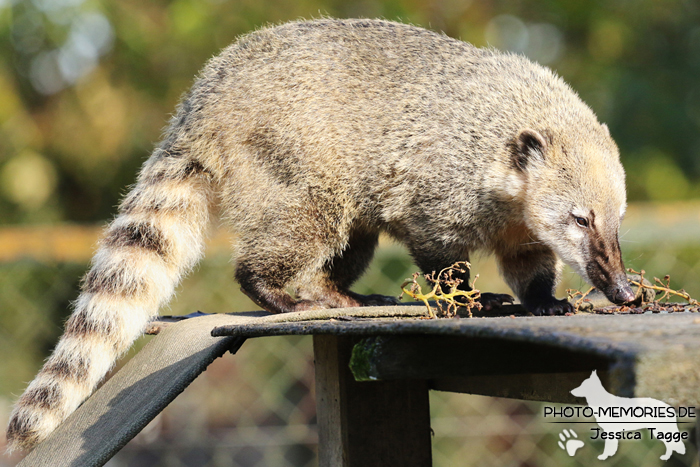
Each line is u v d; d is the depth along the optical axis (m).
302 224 8.62
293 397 14.36
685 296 7.14
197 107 8.86
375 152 8.56
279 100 8.56
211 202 9.01
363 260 9.65
